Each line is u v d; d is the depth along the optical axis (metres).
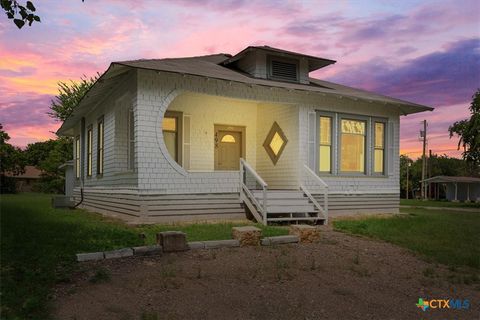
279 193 12.34
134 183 11.52
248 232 8.06
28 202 22.53
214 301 5.31
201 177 11.87
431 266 7.58
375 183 15.03
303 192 12.94
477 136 30.19
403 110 15.88
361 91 16.38
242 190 12.20
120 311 4.90
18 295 5.05
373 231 10.55
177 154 13.94
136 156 11.18
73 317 4.68
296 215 12.23
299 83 14.70
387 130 15.34
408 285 6.38
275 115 14.62
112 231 9.27
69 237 8.48
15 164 52.78
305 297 5.59
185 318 4.82
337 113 14.25
